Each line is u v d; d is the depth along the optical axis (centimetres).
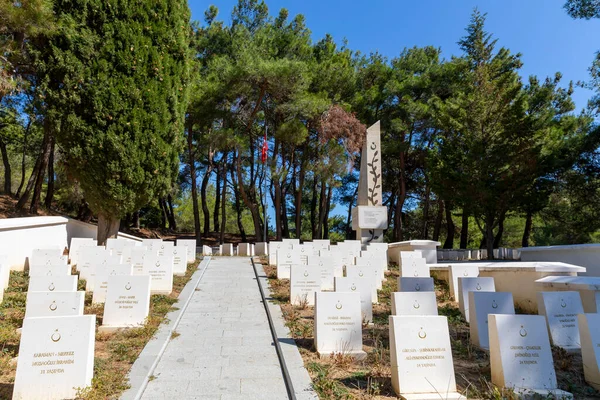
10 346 657
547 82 3219
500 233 3119
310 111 2573
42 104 1592
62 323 493
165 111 1703
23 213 2472
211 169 3822
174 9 1755
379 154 2406
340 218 4919
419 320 516
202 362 637
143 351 654
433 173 2506
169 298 1016
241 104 2870
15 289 1091
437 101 2841
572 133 2766
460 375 571
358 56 3531
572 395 491
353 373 572
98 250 1297
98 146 1573
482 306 721
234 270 1529
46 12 1369
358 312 667
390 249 2031
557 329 724
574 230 2558
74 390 479
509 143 2256
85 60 1573
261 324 852
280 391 536
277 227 3102
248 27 3375
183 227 5225
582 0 1817
